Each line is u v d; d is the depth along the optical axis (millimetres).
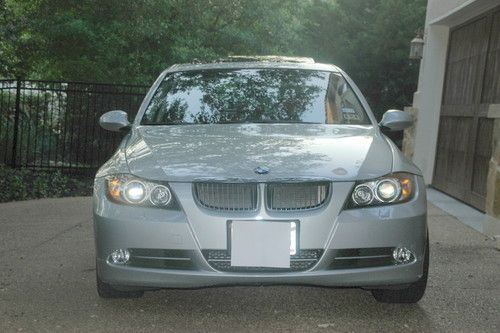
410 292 4250
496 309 4352
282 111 4953
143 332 3873
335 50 17094
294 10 19781
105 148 13000
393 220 3816
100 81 14484
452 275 5195
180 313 4230
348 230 3744
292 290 4762
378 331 3912
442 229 7156
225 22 19328
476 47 9250
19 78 11586
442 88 10742
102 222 3908
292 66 5598
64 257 5797
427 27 10938
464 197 9156
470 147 9000
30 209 8508
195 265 3771
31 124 12875
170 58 16172
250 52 18875
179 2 16734
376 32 16281
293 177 3783
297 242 3736
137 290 4152
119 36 15047
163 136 4512
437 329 3959
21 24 14562
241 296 4609
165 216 3787
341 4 17781
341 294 4668
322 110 4977
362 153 4125
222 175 3809
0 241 6469
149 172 3928
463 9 8992
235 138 4359
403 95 16781
